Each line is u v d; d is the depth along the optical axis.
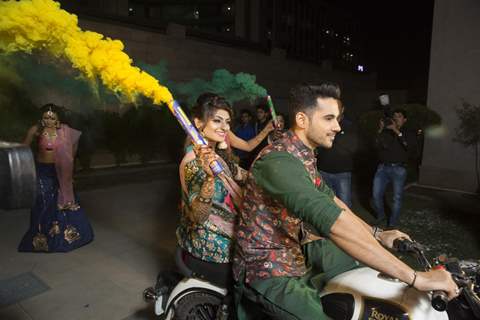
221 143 2.23
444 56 7.02
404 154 4.70
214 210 1.91
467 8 6.70
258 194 1.53
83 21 9.82
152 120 9.46
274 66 16.00
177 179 8.16
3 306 2.90
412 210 5.73
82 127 8.30
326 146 1.53
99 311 2.86
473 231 4.75
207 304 2.04
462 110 6.86
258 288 1.54
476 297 1.45
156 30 11.76
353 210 5.76
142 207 5.83
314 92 1.48
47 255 3.88
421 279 1.31
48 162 3.88
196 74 12.66
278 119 3.31
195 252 1.97
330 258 1.85
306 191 1.35
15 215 5.17
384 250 1.32
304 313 1.46
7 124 6.48
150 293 2.21
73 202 4.05
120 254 3.96
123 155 9.04
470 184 6.89
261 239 1.55
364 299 1.50
